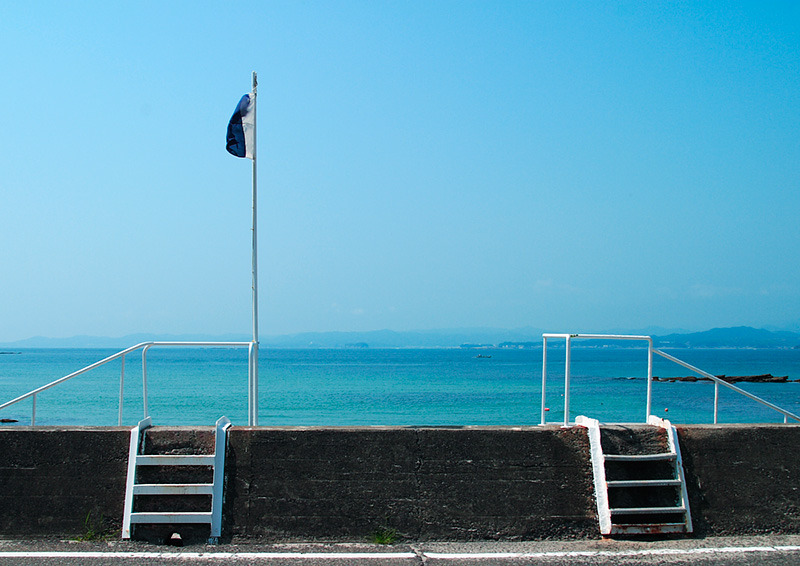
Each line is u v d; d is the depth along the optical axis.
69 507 5.86
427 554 5.50
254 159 7.83
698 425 6.49
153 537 5.75
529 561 5.36
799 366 96.88
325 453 6.02
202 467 5.97
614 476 6.11
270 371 80.19
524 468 6.07
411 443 6.09
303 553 5.49
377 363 109.44
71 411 32.75
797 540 5.93
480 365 100.56
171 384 50.78
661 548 5.68
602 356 159.62
